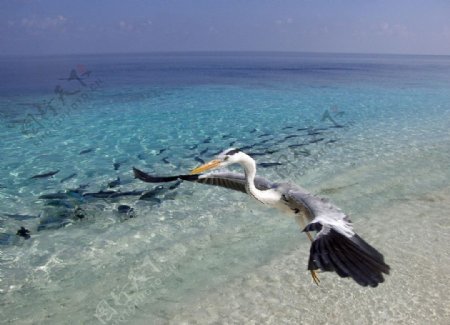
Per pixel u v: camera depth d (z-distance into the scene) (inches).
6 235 405.4
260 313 298.8
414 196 494.3
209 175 215.5
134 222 437.1
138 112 1047.0
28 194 504.1
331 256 129.2
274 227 425.7
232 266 357.4
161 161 640.4
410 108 1105.4
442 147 702.5
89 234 411.8
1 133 810.2
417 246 377.7
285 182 224.8
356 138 770.2
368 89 1561.3
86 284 335.9
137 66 3393.2
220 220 442.3
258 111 1074.1
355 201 480.4
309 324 286.2
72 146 721.0
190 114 1026.1
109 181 550.9
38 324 291.6
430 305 299.9
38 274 347.9
